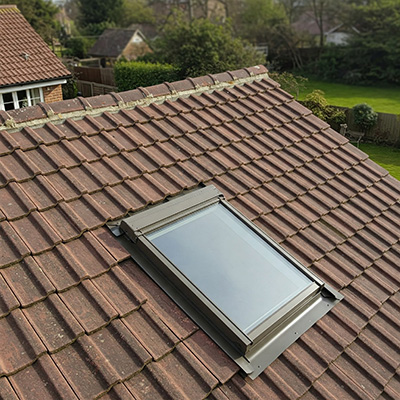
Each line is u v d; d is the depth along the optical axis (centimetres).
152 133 496
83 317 293
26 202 355
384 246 468
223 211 418
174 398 265
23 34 1823
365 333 367
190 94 598
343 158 595
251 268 359
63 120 466
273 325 318
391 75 3597
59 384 252
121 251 348
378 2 3747
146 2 5466
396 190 576
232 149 528
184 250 356
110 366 270
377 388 324
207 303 313
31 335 270
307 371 313
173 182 437
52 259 323
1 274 302
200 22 2503
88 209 375
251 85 680
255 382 297
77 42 4288
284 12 4431
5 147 408
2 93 1596
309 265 408
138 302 315
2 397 237
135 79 2595
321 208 489
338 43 4281
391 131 2080
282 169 522
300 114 653
